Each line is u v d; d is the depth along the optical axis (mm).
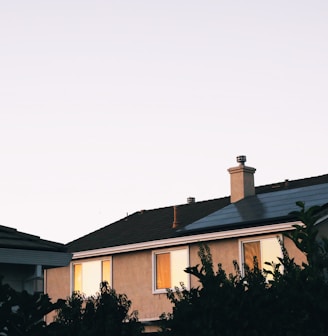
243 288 12609
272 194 30172
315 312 12406
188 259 28797
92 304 11992
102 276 32156
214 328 12219
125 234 33656
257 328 12211
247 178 32188
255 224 26547
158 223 34000
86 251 32406
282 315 12281
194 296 12680
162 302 29438
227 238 27438
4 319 10172
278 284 12781
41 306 10375
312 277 13078
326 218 24781
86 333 11289
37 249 12734
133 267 30984
